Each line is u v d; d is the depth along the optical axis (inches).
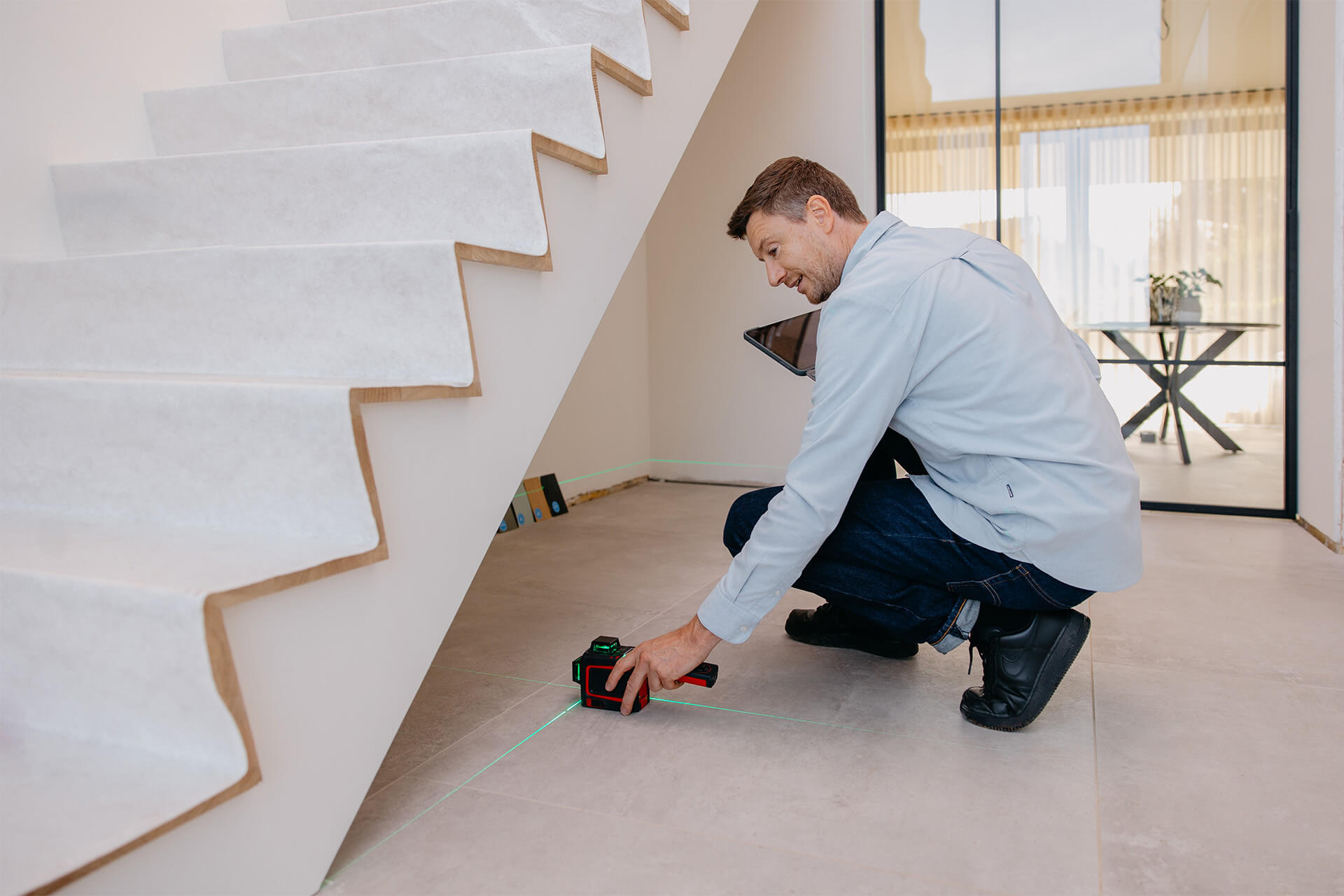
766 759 58.1
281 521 46.8
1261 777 54.8
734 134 167.2
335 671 44.3
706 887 44.3
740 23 99.5
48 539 46.1
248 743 37.8
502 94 68.6
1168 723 62.8
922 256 55.4
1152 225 142.4
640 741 61.2
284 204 66.7
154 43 79.1
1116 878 44.6
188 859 36.6
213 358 57.7
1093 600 94.0
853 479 54.7
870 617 65.6
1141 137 141.9
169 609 36.5
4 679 42.5
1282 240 135.9
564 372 65.8
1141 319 144.1
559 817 51.2
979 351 54.4
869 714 65.1
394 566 48.4
